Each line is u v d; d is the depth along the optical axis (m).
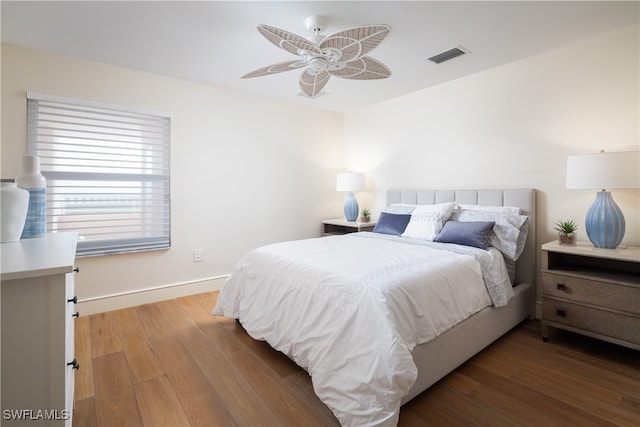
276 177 3.91
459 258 2.08
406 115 3.74
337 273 1.73
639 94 2.18
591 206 2.21
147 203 3.01
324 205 4.42
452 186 3.30
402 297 1.53
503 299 2.18
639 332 1.87
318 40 2.24
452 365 1.79
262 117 3.75
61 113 2.56
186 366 1.93
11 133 2.39
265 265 2.19
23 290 0.84
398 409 1.29
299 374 1.85
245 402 1.60
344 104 4.13
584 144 2.43
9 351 0.83
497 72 2.90
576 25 2.17
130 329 2.46
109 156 2.80
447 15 2.03
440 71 2.98
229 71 2.95
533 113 2.69
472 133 3.11
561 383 1.75
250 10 1.96
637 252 1.99
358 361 1.39
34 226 1.36
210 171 3.37
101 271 2.79
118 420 1.47
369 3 1.89
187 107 3.20
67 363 1.10
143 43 2.39
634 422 1.44
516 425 1.43
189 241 3.26
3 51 2.36
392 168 3.95
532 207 2.65
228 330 2.45
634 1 1.89
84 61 2.65
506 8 1.95
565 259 2.50
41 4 1.89
